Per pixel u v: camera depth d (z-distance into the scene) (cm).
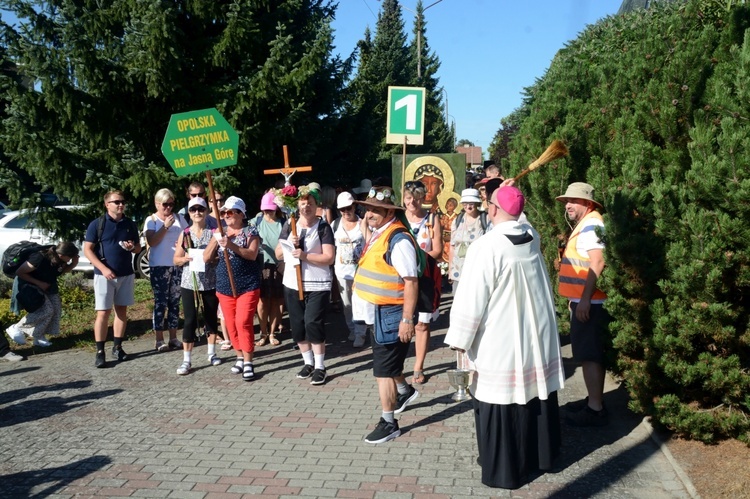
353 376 725
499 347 450
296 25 1077
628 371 540
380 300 531
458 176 1105
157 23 895
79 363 796
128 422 593
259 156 989
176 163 693
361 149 1262
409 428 567
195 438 552
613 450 512
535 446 467
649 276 500
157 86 912
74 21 896
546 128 736
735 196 419
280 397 656
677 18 617
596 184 587
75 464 505
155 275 834
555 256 738
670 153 546
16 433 571
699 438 495
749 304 468
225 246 689
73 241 982
